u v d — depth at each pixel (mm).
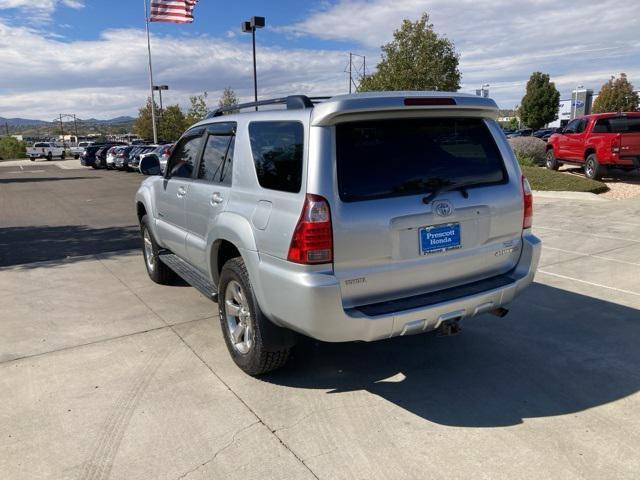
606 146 14461
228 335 4051
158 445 3066
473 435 3092
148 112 62375
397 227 3219
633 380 3699
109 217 12547
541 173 14828
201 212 4453
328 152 3107
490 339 4453
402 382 3768
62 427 3271
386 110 3182
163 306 5500
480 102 3539
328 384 3762
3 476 2820
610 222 9203
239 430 3195
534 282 5922
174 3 22359
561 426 3158
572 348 4234
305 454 2947
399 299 3352
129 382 3832
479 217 3535
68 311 5402
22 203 16391
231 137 4121
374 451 2957
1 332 4848
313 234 3045
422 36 27594
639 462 2811
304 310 3102
